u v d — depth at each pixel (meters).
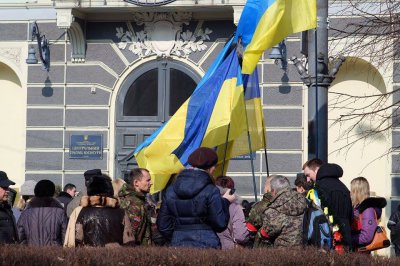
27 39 33.84
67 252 12.02
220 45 33.34
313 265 12.49
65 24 32.28
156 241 16.92
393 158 31.75
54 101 33.84
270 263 12.20
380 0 25.06
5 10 33.88
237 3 31.38
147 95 33.72
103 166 33.66
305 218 15.28
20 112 34.38
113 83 33.72
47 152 33.78
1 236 16.56
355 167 32.25
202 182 14.66
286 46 32.62
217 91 18.80
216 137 19.06
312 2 18.28
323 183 15.55
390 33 20.20
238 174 32.66
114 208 15.09
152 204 18.58
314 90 19.69
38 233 16.88
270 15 18.19
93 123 33.75
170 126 18.94
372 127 31.62
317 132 19.62
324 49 19.67
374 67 31.52
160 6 32.03
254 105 20.00
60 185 33.66
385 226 31.83
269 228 15.37
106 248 12.65
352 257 12.77
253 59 18.28
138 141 33.66
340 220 15.42
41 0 33.72
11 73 34.53
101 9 32.53
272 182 15.77
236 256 12.23
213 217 14.57
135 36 33.69
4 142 34.44
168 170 18.94
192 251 12.41
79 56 33.75
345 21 28.88
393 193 31.83
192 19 33.41
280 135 32.72
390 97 30.91
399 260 12.75
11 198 22.58
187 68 33.56
